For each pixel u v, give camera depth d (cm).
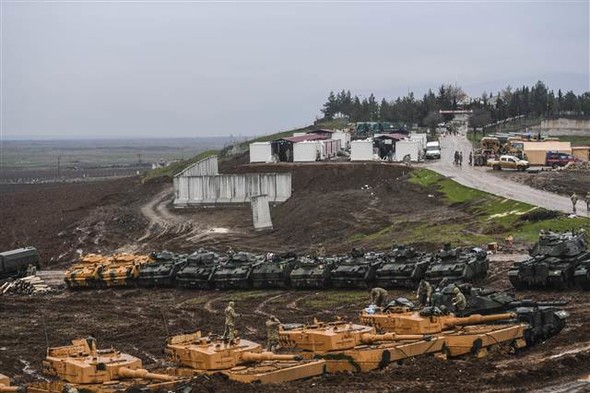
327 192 11181
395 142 13150
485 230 7644
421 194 9856
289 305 5678
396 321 3547
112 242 9825
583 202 8344
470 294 3712
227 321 3959
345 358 3228
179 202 11406
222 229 9938
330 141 13962
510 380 3044
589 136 16712
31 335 5050
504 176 10544
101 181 19312
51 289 7294
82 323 5447
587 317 4250
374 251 7381
